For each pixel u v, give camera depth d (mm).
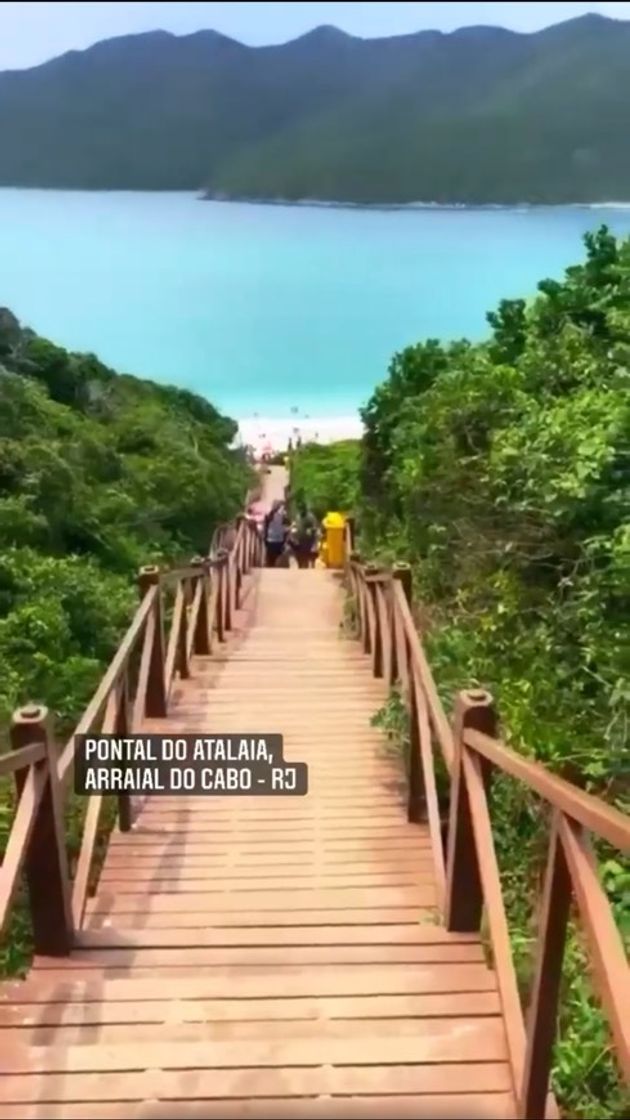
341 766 6316
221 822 5520
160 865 5008
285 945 4141
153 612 6879
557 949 2834
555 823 2730
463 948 4070
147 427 20500
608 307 9086
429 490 9039
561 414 6977
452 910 4168
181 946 4105
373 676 8500
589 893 2510
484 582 7652
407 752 5848
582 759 5266
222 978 3867
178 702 7707
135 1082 3264
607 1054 3475
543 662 6180
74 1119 3113
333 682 8344
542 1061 2947
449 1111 3115
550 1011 2893
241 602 13133
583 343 8648
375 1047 3416
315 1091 3215
